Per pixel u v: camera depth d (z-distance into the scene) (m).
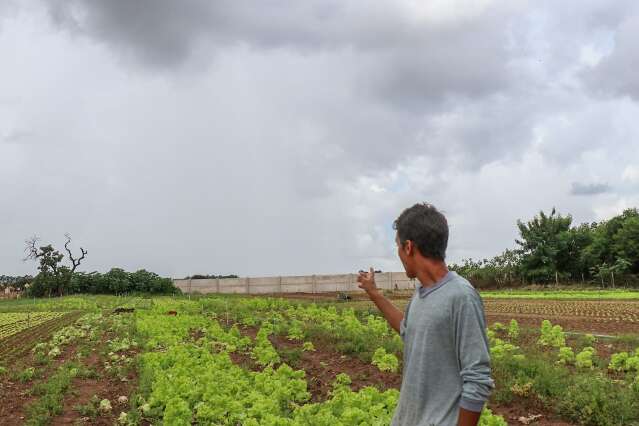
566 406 9.95
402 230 3.80
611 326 22.38
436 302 3.62
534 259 61.28
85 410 11.09
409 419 3.70
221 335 19.14
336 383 11.75
